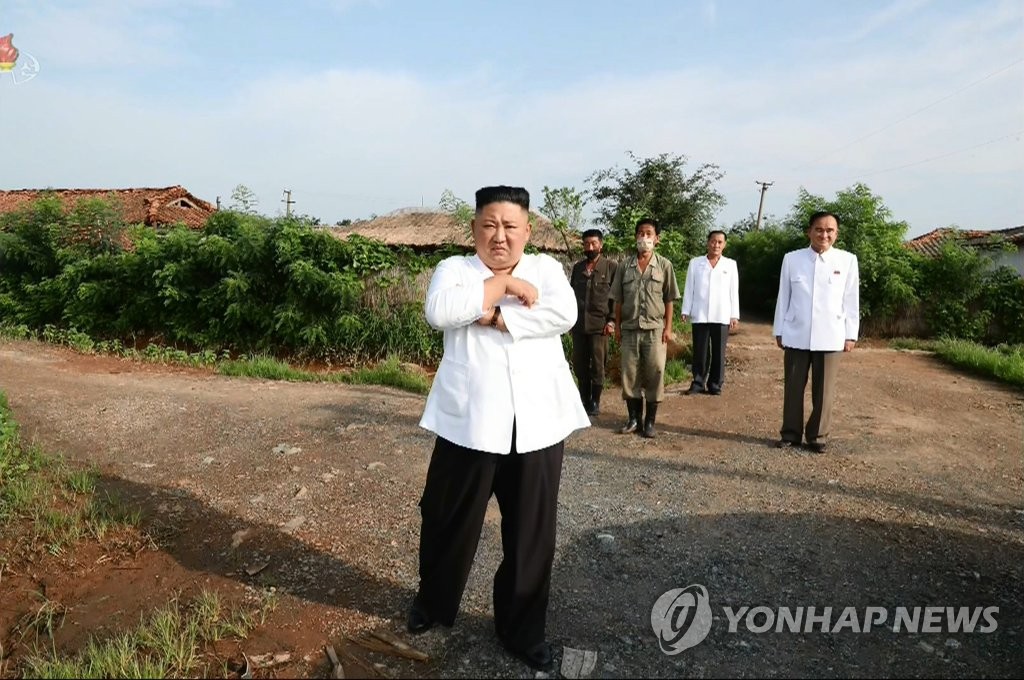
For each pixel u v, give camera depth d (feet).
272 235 36.06
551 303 8.11
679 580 10.50
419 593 8.95
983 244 52.47
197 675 8.08
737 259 76.95
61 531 11.88
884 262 47.91
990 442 18.94
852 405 23.45
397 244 44.98
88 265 38.75
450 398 8.14
